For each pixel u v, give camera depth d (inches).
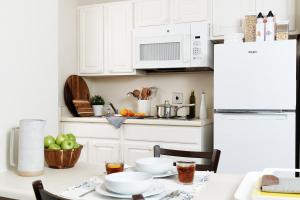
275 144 99.3
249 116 101.7
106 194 38.4
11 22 55.8
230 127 103.7
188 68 128.6
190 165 44.8
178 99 137.8
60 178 47.8
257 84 101.0
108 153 123.0
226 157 104.0
